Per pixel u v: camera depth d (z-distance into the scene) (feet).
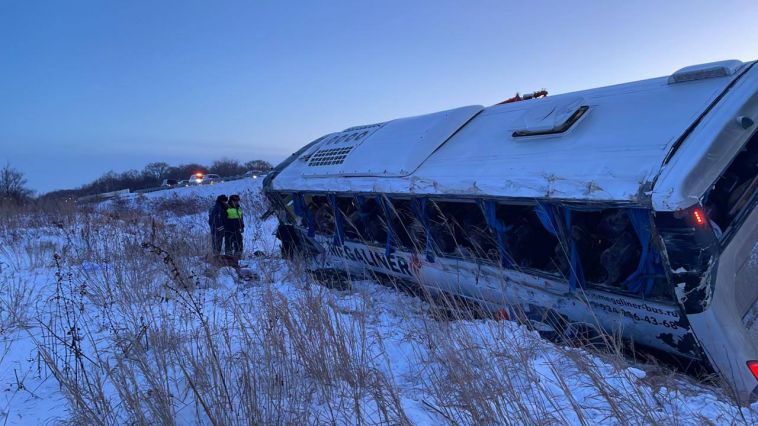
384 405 11.76
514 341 15.01
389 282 25.38
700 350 13.52
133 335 16.63
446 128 21.98
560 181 14.99
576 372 13.53
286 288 24.64
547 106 18.58
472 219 19.47
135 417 12.11
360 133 28.14
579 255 15.74
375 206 24.22
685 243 12.65
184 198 83.35
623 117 15.78
